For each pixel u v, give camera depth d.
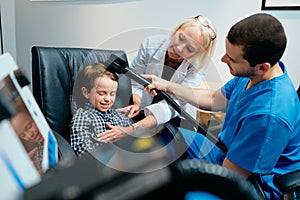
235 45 0.90
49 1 2.24
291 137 0.94
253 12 1.81
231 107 1.07
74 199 0.24
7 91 0.31
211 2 1.88
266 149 0.88
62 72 1.32
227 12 1.86
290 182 0.87
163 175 0.26
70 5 2.21
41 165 0.30
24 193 0.24
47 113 1.23
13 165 0.25
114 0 2.09
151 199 0.25
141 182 0.26
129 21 2.09
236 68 0.96
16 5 2.27
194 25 0.94
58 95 1.28
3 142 0.25
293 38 1.77
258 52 0.87
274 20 0.87
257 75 0.96
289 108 0.92
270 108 0.90
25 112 0.31
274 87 0.95
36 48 1.31
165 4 1.98
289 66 1.82
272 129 0.87
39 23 2.32
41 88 1.26
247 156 0.88
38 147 0.32
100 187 0.25
